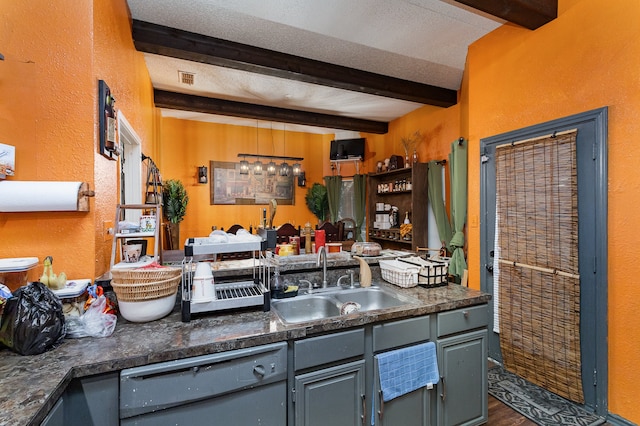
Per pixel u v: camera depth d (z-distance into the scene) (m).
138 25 2.68
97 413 1.08
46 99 1.50
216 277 1.86
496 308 2.64
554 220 2.17
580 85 2.04
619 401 1.88
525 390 2.29
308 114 5.27
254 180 6.27
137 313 1.40
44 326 1.12
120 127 2.18
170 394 1.14
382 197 5.97
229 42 3.03
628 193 1.82
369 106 5.02
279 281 1.91
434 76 3.88
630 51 1.81
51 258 1.43
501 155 2.57
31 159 1.47
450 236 4.41
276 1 2.42
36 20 1.50
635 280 1.80
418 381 1.65
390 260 2.34
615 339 1.89
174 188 4.76
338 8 2.51
